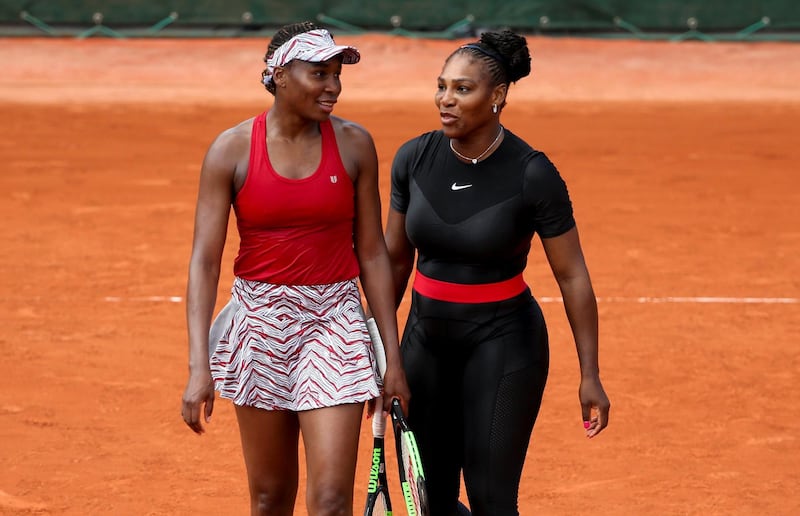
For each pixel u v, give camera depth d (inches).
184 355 1248.8
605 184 2433.6
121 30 4480.8
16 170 2502.5
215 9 4495.6
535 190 649.0
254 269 639.1
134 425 1042.1
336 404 625.6
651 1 4564.5
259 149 622.2
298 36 609.0
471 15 4512.8
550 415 1068.5
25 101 3577.8
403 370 656.4
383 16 4510.3
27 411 1071.6
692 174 2561.5
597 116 3479.3
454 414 705.6
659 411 1085.8
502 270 670.5
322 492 618.8
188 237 1882.4
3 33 4407.0
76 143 2883.9
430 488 715.4
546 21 4534.9
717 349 1286.9
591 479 928.3
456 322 673.0
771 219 2087.8
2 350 1256.2
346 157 636.1
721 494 902.4
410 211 679.7
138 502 881.5
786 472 948.0
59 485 910.4
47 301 1470.2
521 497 891.4
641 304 1481.3
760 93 3976.4
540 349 678.5
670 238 1911.9
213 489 907.4
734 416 1076.5
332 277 641.0
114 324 1364.4
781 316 1429.6
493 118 656.4
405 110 3496.6
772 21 4589.1
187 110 3484.3
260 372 639.1
